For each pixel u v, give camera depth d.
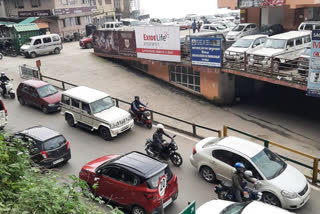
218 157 11.22
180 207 10.35
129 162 9.84
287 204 9.72
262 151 10.90
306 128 19.73
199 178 12.00
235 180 9.10
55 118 18.06
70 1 43.72
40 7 41.97
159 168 9.59
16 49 33.62
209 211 8.00
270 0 26.50
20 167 6.48
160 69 27.22
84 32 45.91
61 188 5.68
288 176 10.24
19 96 19.75
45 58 31.58
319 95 16.55
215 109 23.06
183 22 46.84
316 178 11.56
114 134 15.16
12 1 42.41
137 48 26.89
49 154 12.18
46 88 19.05
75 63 29.77
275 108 23.06
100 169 10.11
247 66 20.66
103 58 31.27
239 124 20.55
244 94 24.91
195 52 23.02
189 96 25.16
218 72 22.28
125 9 67.94
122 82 26.42
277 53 19.89
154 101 23.94
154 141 12.91
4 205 5.09
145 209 9.20
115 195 9.80
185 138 15.67
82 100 15.86
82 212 5.45
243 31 29.62
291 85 18.06
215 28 34.25
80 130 16.58
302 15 29.64
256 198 9.37
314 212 10.06
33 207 5.16
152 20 48.34
